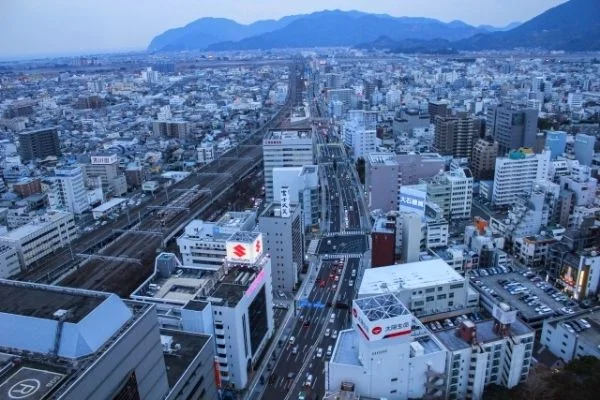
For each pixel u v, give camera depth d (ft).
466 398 428.56
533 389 407.23
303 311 622.54
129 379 302.66
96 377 272.10
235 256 536.42
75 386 255.29
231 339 466.70
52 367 275.18
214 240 654.94
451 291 571.69
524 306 570.87
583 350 460.55
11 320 299.99
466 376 424.87
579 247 649.20
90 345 283.79
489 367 431.84
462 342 427.74
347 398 377.91
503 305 432.66
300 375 502.79
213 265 652.89
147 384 327.88
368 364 390.01
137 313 327.26
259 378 499.92
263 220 651.66
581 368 413.18
